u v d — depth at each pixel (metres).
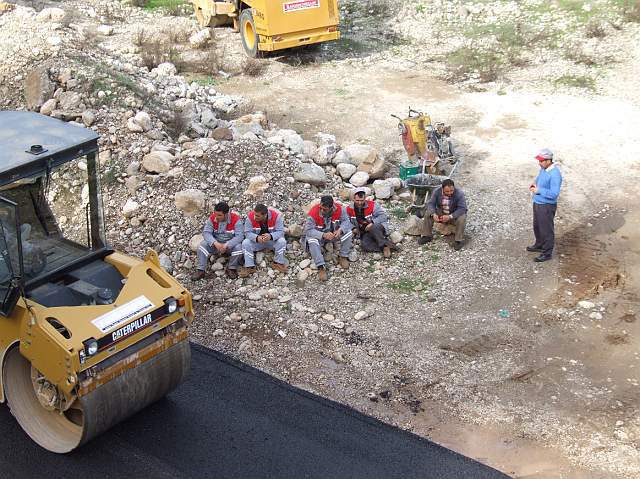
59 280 6.60
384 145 12.72
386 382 7.48
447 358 7.83
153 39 17.14
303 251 9.54
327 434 6.66
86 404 5.84
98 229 6.89
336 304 8.74
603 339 8.09
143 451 6.38
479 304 8.73
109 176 10.58
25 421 6.47
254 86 15.32
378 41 17.73
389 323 8.41
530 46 16.59
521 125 13.23
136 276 6.48
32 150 6.09
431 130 11.27
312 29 16.03
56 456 6.31
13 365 6.42
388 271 9.36
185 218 9.84
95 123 11.35
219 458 6.32
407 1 19.66
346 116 13.86
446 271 9.34
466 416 7.04
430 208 9.64
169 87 13.78
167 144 11.04
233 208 9.96
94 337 5.77
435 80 15.44
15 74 12.72
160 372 6.38
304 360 7.79
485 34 17.45
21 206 6.27
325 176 10.84
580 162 11.89
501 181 11.41
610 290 8.91
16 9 16.09
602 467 6.43
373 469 6.25
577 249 9.73
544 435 6.80
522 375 7.58
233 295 8.87
